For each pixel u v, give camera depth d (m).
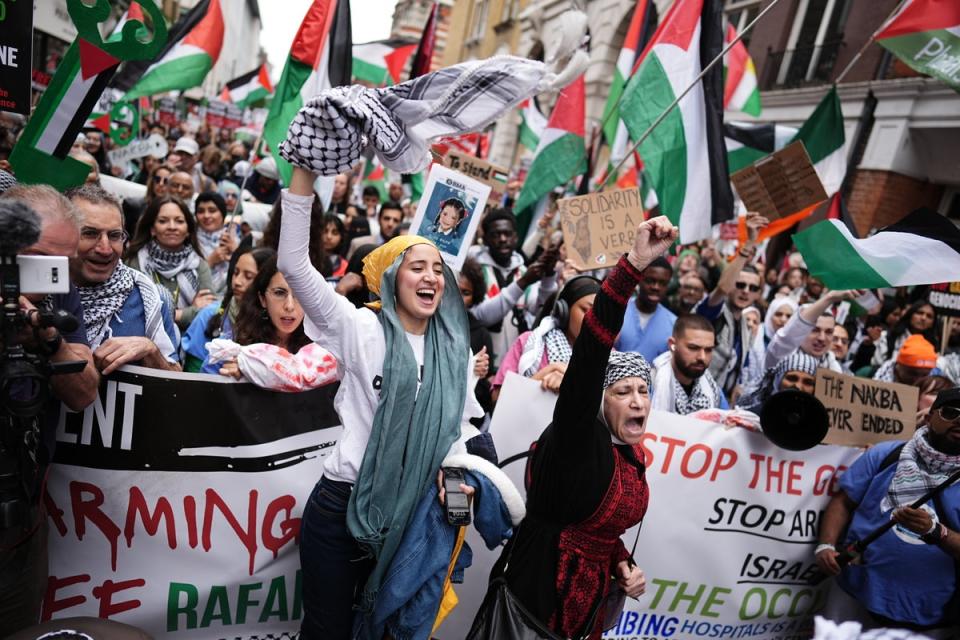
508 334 4.54
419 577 2.08
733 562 3.17
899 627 2.91
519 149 21.69
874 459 3.07
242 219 6.47
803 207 4.11
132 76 5.89
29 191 1.91
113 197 2.59
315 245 3.72
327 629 2.21
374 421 2.09
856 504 3.18
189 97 21.61
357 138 1.99
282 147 1.97
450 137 2.17
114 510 2.44
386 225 6.79
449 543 2.14
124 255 4.02
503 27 24.58
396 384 2.08
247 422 2.55
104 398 2.39
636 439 2.29
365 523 2.06
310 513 2.19
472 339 3.90
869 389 3.27
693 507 3.09
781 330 3.94
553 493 2.19
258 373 2.51
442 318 2.25
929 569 2.85
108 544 2.44
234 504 2.56
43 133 2.67
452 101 2.07
